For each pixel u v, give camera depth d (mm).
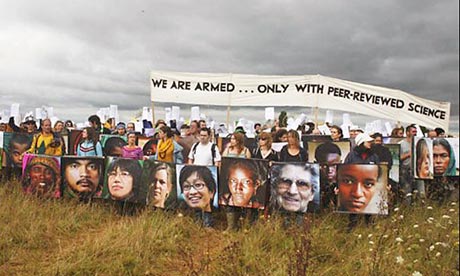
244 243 6633
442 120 12461
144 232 6801
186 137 9484
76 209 7922
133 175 8094
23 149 9672
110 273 5730
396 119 12406
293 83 12266
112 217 7953
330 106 12219
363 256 6230
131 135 9164
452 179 9852
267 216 7285
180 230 7141
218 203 7566
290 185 7309
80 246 6414
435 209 8352
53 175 8391
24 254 6254
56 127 10969
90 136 8844
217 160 7934
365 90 12297
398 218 7266
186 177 7711
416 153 9086
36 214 7594
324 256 6270
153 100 12367
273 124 12586
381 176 7176
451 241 6621
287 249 6367
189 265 5848
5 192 8477
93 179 8281
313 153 9562
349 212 7227
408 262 5980
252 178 7395
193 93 12383
